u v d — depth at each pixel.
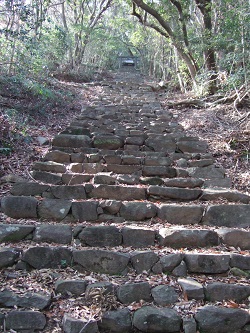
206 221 3.26
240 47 6.57
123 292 2.41
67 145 4.86
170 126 5.96
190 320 2.25
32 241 2.86
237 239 2.95
